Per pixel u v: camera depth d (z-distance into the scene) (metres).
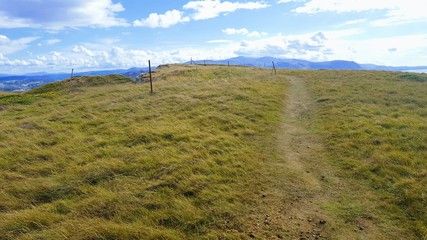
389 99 25.38
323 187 10.29
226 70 57.28
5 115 24.75
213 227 7.94
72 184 10.51
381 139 14.41
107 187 10.27
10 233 7.74
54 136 16.23
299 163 12.64
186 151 13.38
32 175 11.61
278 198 9.52
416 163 11.61
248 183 10.49
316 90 32.12
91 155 13.09
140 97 27.00
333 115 20.36
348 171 11.43
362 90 30.27
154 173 11.21
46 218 8.30
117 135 16.06
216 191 9.75
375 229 7.77
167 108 22.02
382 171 10.99
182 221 8.12
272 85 35.59
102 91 34.59
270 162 12.65
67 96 33.72
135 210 8.66
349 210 8.70
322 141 15.44
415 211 8.42
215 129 16.95
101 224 7.77
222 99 24.72
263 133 17.03
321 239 7.38
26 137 16.23
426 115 19.83
